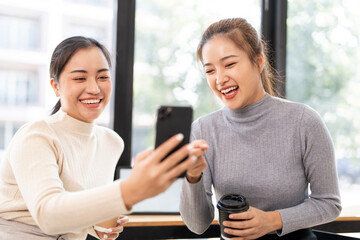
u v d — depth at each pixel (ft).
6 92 10.85
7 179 3.47
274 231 3.70
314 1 7.29
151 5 6.72
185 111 2.57
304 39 7.25
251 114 3.87
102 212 2.38
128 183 2.30
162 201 5.80
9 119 10.89
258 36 3.83
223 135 3.98
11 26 10.63
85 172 3.78
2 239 3.27
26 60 10.82
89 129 3.87
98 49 3.68
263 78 4.15
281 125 3.76
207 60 3.66
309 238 3.63
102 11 9.52
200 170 3.26
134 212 5.59
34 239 3.34
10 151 3.37
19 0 10.43
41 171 2.99
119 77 6.53
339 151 7.26
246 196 3.74
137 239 5.16
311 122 3.65
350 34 7.42
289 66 7.20
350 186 7.26
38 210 2.64
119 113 6.56
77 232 3.69
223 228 3.30
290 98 7.20
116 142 4.43
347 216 5.31
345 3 7.41
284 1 7.06
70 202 2.49
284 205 3.68
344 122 7.32
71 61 3.53
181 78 6.91
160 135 2.55
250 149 3.81
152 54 6.77
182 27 6.91
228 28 3.67
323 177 3.59
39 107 10.97
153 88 6.79
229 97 3.68
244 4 7.14
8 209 3.40
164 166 2.19
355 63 7.41
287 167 3.67
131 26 6.54
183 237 5.29
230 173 3.82
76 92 3.56
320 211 3.50
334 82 7.34
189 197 3.61
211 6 7.02
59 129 3.65
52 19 10.61
